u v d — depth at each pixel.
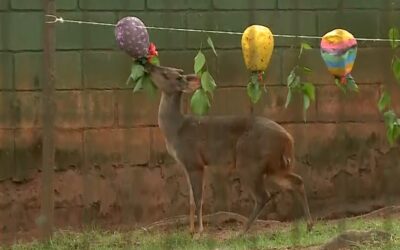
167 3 13.66
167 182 13.84
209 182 13.79
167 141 13.00
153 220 13.77
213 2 13.77
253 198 12.98
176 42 13.73
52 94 12.40
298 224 12.69
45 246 11.88
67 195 13.51
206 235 12.59
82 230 12.98
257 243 11.52
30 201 13.48
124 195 13.69
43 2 13.28
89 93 13.55
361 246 10.11
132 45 9.02
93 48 13.54
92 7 13.52
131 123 13.66
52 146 12.36
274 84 13.91
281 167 12.65
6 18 13.37
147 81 9.48
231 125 12.80
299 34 13.95
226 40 13.76
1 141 13.42
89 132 13.57
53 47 12.33
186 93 13.20
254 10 13.73
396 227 11.76
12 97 13.41
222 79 13.71
